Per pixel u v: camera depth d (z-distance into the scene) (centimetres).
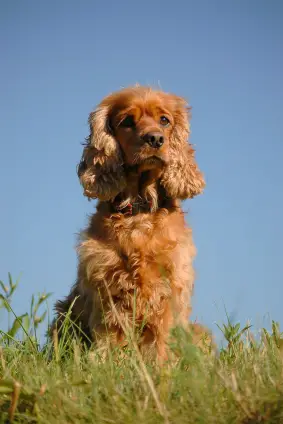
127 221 650
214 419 319
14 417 351
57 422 334
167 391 351
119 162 686
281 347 436
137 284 632
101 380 376
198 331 615
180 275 643
